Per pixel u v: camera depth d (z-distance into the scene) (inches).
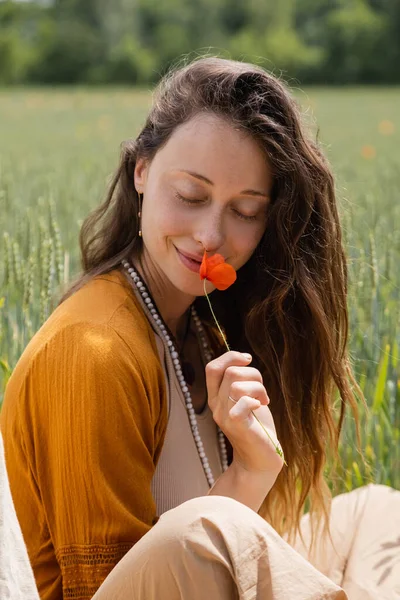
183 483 76.5
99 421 64.6
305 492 87.6
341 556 87.8
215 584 56.1
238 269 83.5
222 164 70.7
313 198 77.2
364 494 94.1
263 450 72.1
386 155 430.9
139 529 66.2
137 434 66.7
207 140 70.7
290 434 85.7
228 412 72.9
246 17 2361.0
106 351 65.6
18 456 69.2
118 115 788.0
